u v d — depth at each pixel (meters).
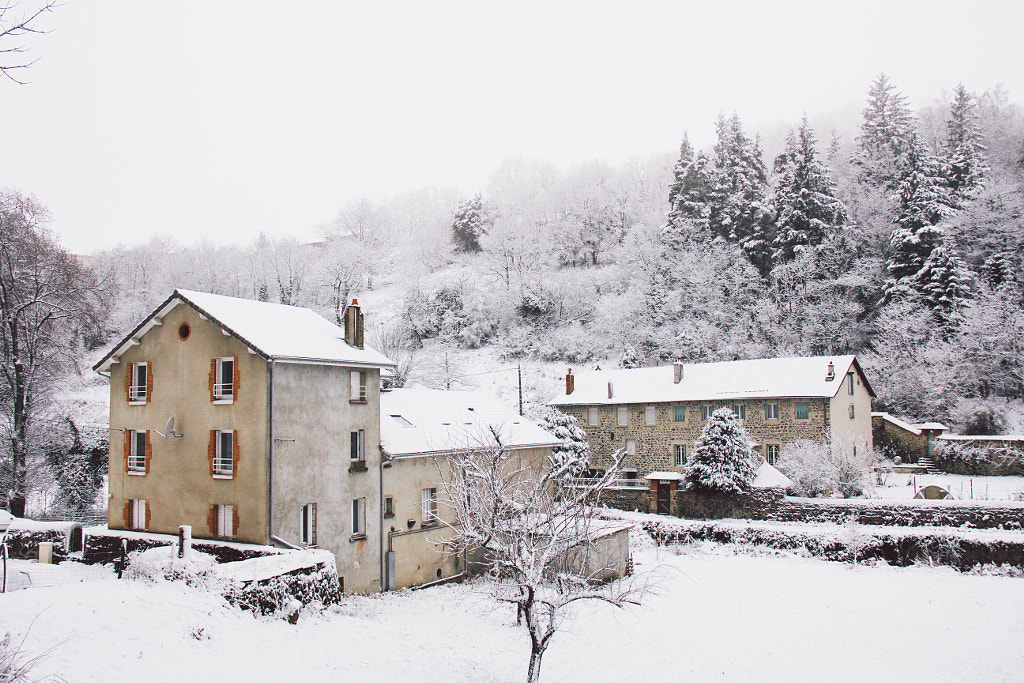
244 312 21.50
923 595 22.33
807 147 55.19
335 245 78.31
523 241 69.31
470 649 16.25
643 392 42.31
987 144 60.06
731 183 63.31
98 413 44.16
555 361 59.62
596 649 17.47
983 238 47.81
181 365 21.09
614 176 86.38
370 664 14.01
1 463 31.03
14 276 31.52
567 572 15.18
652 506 35.59
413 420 26.45
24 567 20.77
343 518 21.23
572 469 32.19
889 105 61.12
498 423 29.14
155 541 19.84
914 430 40.53
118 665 11.46
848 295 50.47
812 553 28.27
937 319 45.62
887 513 28.72
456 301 65.94
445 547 24.67
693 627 19.64
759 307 52.47
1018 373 40.66
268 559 16.44
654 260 60.75
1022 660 16.45
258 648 13.59
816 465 33.06
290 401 19.86
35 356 32.34
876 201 53.78
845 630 19.17
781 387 37.56
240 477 19.44
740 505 32.34
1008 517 26.23
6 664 9.24
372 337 60.69
